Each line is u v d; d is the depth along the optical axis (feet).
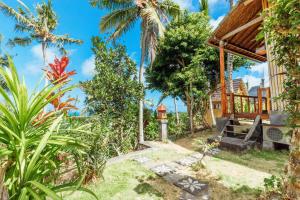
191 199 11.54
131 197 12.05
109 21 41.42
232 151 19.99
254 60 35.01
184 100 42.78
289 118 7.94
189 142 28.12
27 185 4.80
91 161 13.97
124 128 29.32
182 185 13.25
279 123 18.57
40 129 5.67
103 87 27.30
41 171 5.48
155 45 39.52
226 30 26.11
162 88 41.50
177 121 43.27
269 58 19.62
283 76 18.45
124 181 14.33
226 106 26.86
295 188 7.40
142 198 11.90
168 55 38.58
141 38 39.91
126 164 18.04
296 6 6.78
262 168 15.15
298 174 7.33
